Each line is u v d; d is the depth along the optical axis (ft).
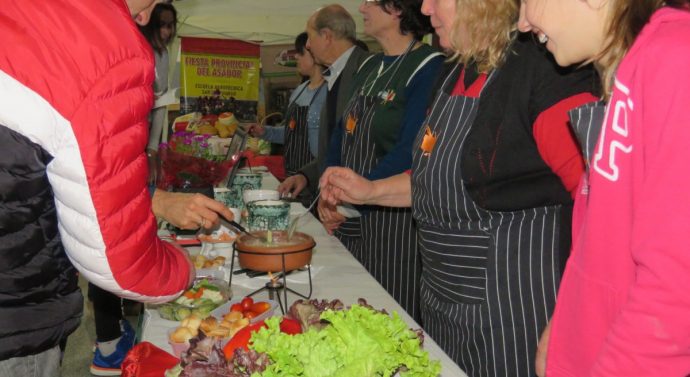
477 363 5.26
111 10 3.53
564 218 4.99
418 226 5.93
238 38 18.45
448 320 5.43
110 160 3.42
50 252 3.76
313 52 11.54
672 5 2.99
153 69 3.69
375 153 8.21
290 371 3.15
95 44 3.34
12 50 3.19
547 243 5.02
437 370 3.55
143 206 3.74
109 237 3.56
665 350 2.80
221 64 18.47
